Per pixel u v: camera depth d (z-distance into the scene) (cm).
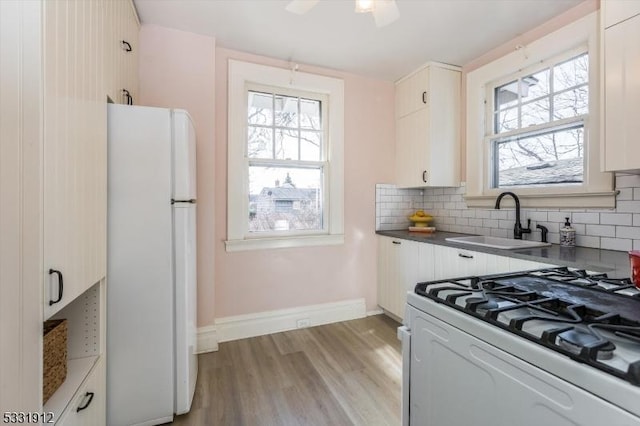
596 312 74
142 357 150
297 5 153
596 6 186
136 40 206
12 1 80
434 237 254
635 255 92
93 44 124
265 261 267
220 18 211
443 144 278
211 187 235
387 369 206
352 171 304
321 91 289
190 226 168
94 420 127
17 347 79
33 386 82
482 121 262
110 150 145
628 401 46
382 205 316
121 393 147
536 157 228
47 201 87
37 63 83
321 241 288
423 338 91
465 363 75
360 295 307
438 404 84
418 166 287
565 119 204
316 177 294
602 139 156
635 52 143
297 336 259
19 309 80
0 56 79
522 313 74
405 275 269
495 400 67
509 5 196
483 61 262
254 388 185
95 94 126
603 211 183
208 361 217
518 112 237
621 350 56
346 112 300
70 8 102
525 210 229
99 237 131
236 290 256
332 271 294
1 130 78
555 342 59
